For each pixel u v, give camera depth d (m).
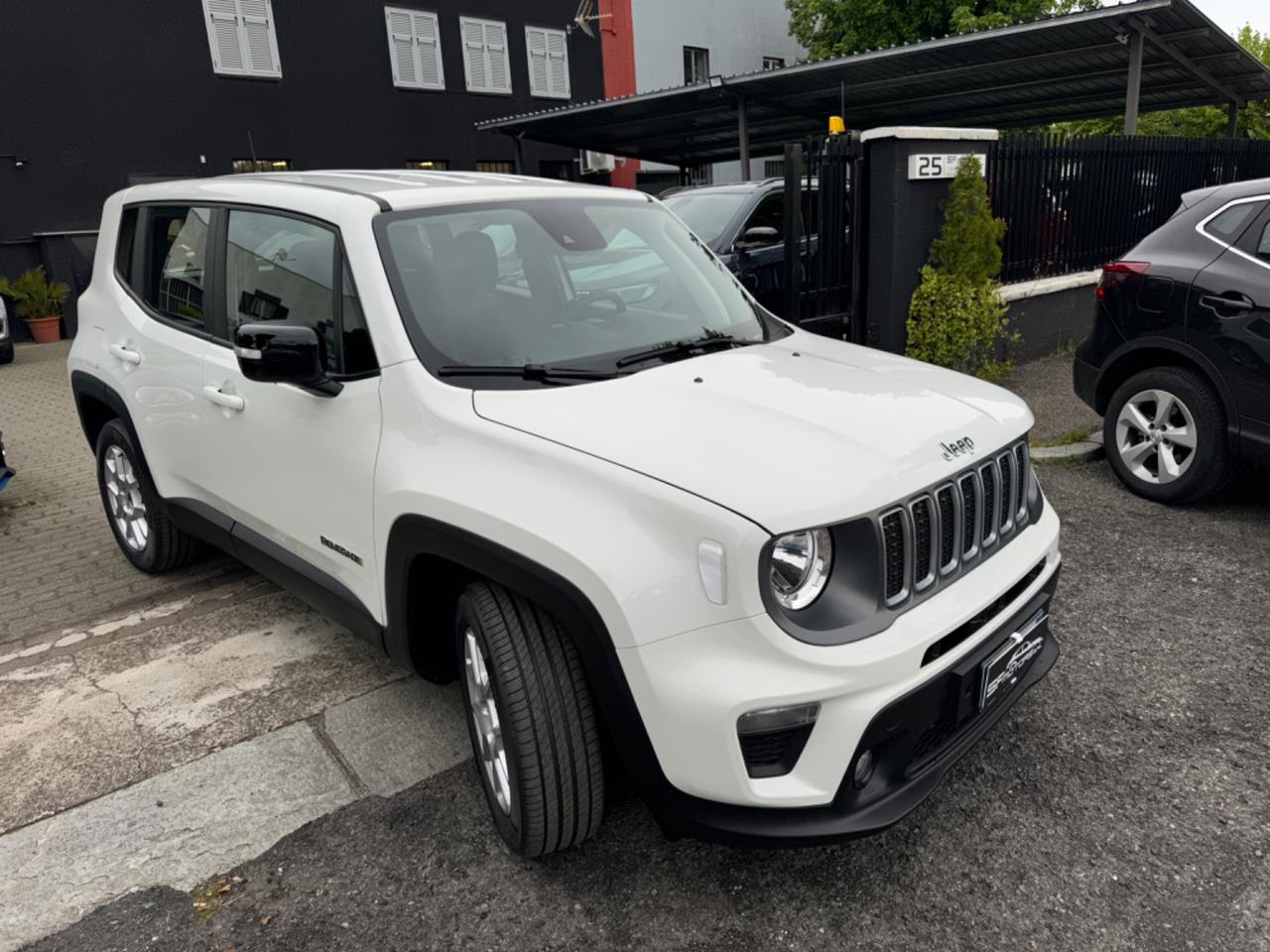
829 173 7.30
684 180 22.64
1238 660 3.41
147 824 2.75
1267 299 4.40
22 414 9.21
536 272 3.01
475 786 2.88
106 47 15.66
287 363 2.64
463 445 2.43
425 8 19.28
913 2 23.52
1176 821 2.60
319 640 3.88
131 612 4.30
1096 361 5.28
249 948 2.29
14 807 2.86
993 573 2.42
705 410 2.43
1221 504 5.01
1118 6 9.98
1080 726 3.06
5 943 2.33
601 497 2.13
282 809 2.79
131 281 4.14
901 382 2.78
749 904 2.36
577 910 2.36
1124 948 2.19
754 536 1.96
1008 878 2.42
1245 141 11.96
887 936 2.25
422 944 2.28
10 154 14.95
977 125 18.55
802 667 1.99
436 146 19.94
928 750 2.31
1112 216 9.73
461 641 2.59
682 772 2.07
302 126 17.97
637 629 2.03
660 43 24.02
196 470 3.69
